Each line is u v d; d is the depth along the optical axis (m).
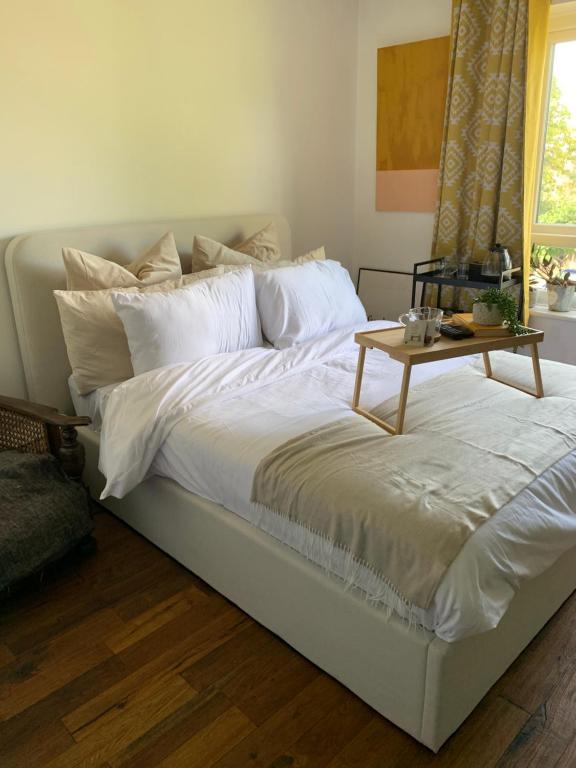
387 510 1.43
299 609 1.68
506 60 3.05
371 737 1.50
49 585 2.07
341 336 2.74
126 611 1.95
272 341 2.69
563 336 3.32
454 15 3.17
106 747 1.48
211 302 2.44
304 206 3.69
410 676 1.42
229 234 3.13
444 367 2.44
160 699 1.62
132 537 2.35
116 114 2.67
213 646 1.80
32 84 2.38
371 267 4.09
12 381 2.57
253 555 1.78
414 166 3.66
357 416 1.92
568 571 1.86
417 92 3.52
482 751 1.45
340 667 1.61
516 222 3.27
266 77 3.26
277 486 1.64
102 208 2.71
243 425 1.90
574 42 3.14
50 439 2.21
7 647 1.81
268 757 1.45
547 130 3.34
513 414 1.92
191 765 1.44
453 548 1.33
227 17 3.00
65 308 2.35
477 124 3.32
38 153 2.45
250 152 3.29
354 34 3.70
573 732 1.49
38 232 2.47
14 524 1.91
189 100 2.93
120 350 2.42
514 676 1.66
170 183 2.95
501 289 3.10
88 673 1.71
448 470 1.58
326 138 3.71
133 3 2.62
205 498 1.94
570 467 1.66
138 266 2.61
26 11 2.31
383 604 1.47
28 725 1.55
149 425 1.98
